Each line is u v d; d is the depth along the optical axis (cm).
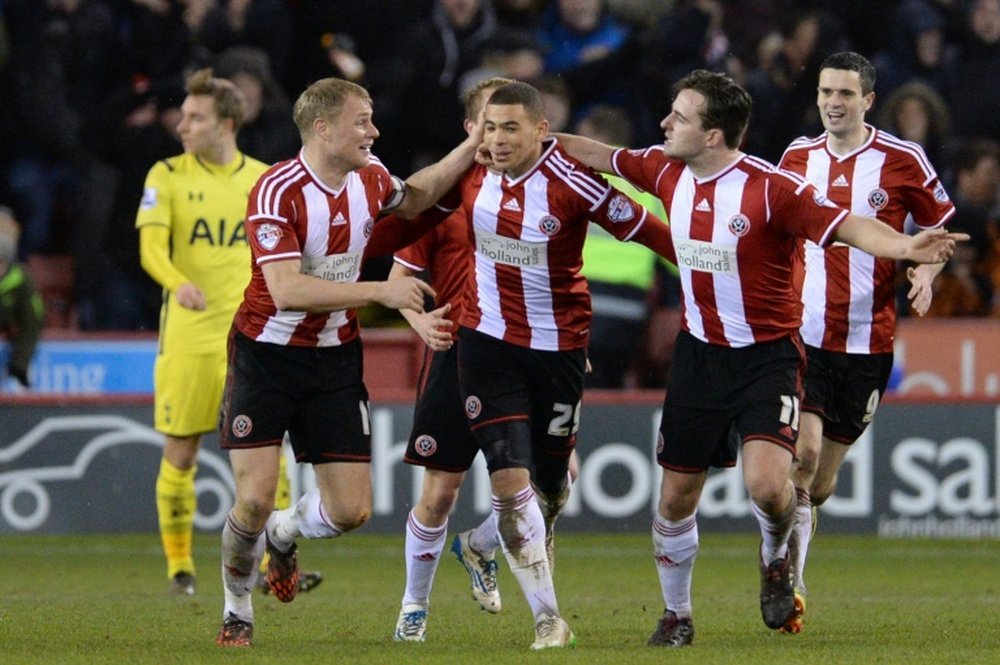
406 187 2239
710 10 5047
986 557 3941
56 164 5166
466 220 2289
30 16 5066
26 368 4294
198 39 4981
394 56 4878
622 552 4000
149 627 2503
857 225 2100
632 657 2042
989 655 2100
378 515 4281
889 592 3200
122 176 4688
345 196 2161
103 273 4866
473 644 2270
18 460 4231
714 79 2153
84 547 4066
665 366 4747
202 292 3106
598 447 4288
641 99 5066
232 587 2236
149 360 4578
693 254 2197
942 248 2036
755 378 2197
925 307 2541
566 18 5181
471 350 2244
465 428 2348
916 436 4300
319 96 2111
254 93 4556
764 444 2172
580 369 2281
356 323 2259
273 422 2198
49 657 2073
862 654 2103
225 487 4231
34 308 4303
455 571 3694
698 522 4316
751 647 2209
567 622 2636
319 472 2245
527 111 2152
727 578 3484
